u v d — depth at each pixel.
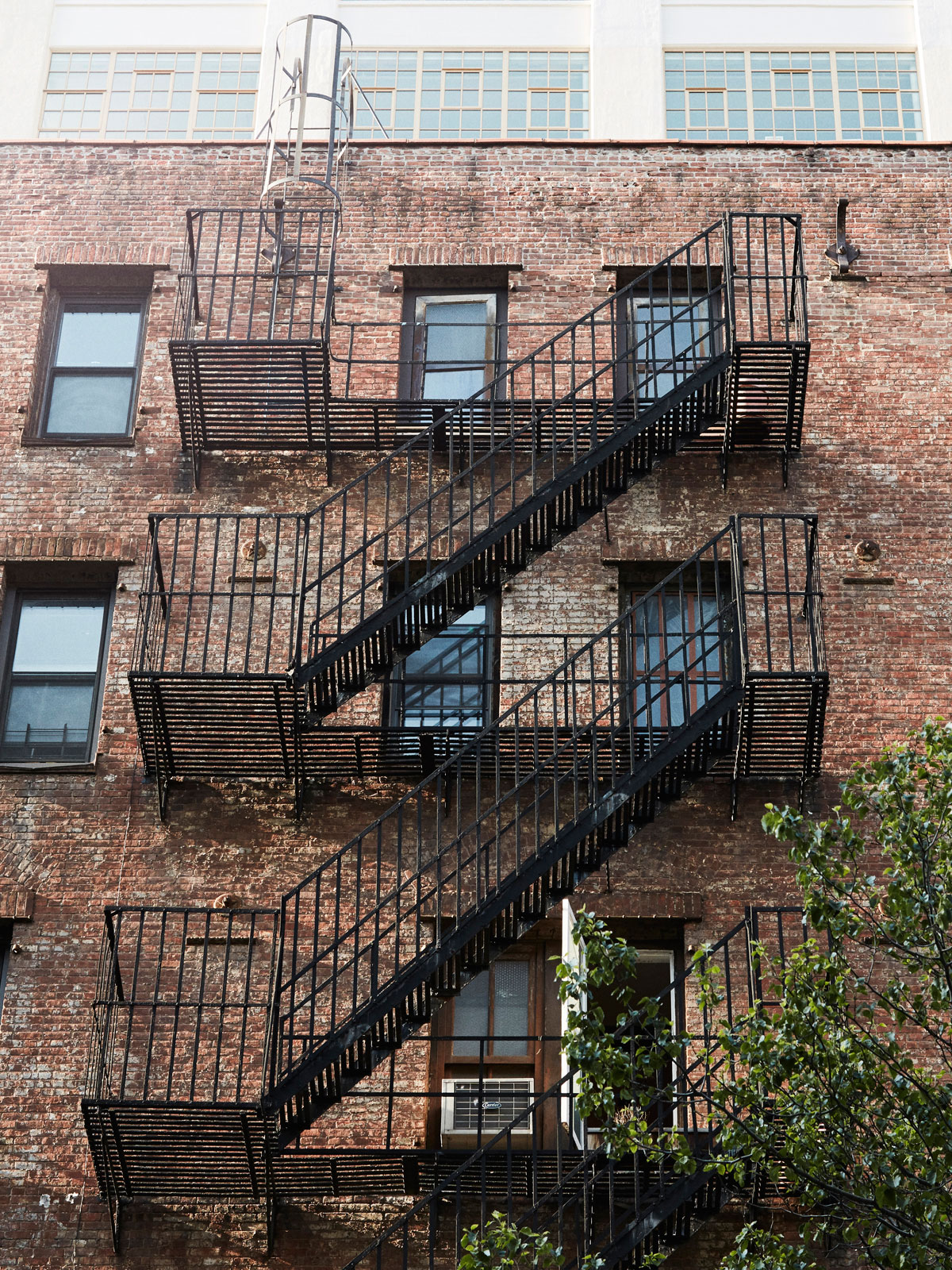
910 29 26.44
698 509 16.88
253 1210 14.02
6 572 16.83
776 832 11.05
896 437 17.28
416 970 12.85
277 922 13.94
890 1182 10.32
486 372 17.80
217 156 18.94
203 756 15.51
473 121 25.86
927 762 11.34
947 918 10.73
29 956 14.98
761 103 25.91
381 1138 14.29
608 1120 10.99
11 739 16.28
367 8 26.56
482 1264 10.85
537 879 13.57
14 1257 13.83
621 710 15.25
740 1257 10.80
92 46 26.69
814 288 18.05
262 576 16.52
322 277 18.12
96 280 18.34
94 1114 13.08
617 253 18.23
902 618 16.38
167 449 17.30
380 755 15.50
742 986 14.73
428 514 14.89
